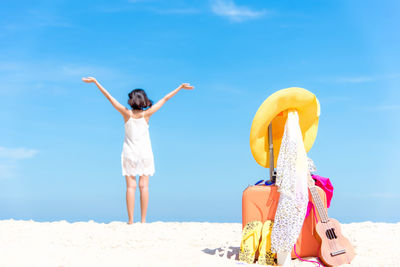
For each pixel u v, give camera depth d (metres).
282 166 5.17
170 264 4.79
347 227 7.49
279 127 5.67
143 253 5.36
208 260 4.98
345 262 4.96
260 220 5.21
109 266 4.71
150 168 7.66
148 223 7.66
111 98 7.62
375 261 5.06
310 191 5.21
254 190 5.27
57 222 7.70
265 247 5.03
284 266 4.88
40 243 5.83
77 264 4.79
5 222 7.49
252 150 5.38
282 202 5.05
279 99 5.24
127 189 7.61
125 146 7.64
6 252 5.18
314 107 5.40
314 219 5.21
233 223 8.22
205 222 8.20
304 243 5.17
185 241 6.27
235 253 5.59
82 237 6.34
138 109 7.59
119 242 6.02
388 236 6.63
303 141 5.58
